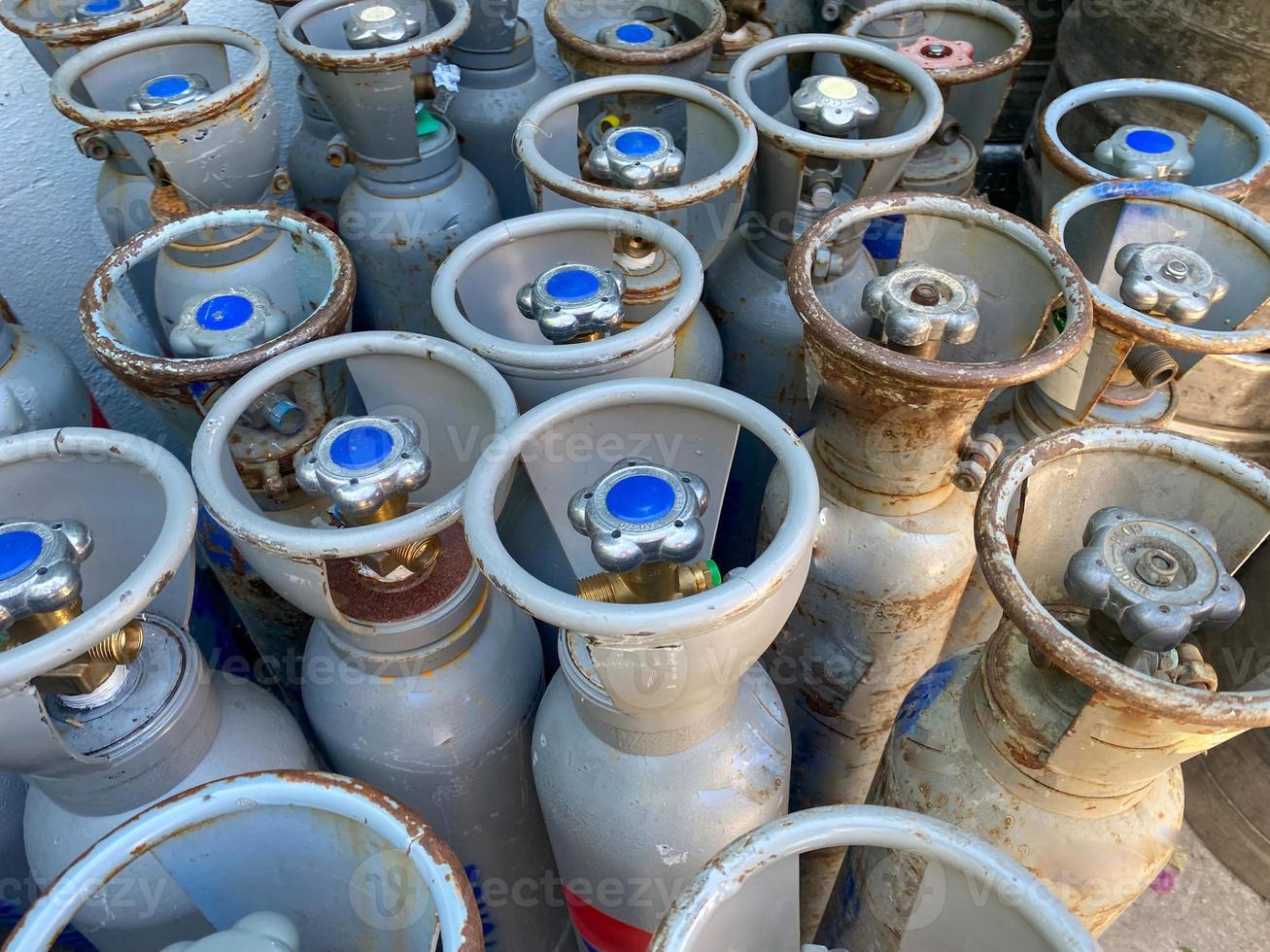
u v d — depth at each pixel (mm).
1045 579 587
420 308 997
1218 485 530
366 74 821
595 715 573
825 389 662
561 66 1364
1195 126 879
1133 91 862
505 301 737
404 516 527
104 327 681
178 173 793
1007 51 939
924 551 715
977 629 912
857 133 914
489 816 725
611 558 487
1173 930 1050
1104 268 789
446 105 1096
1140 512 566
